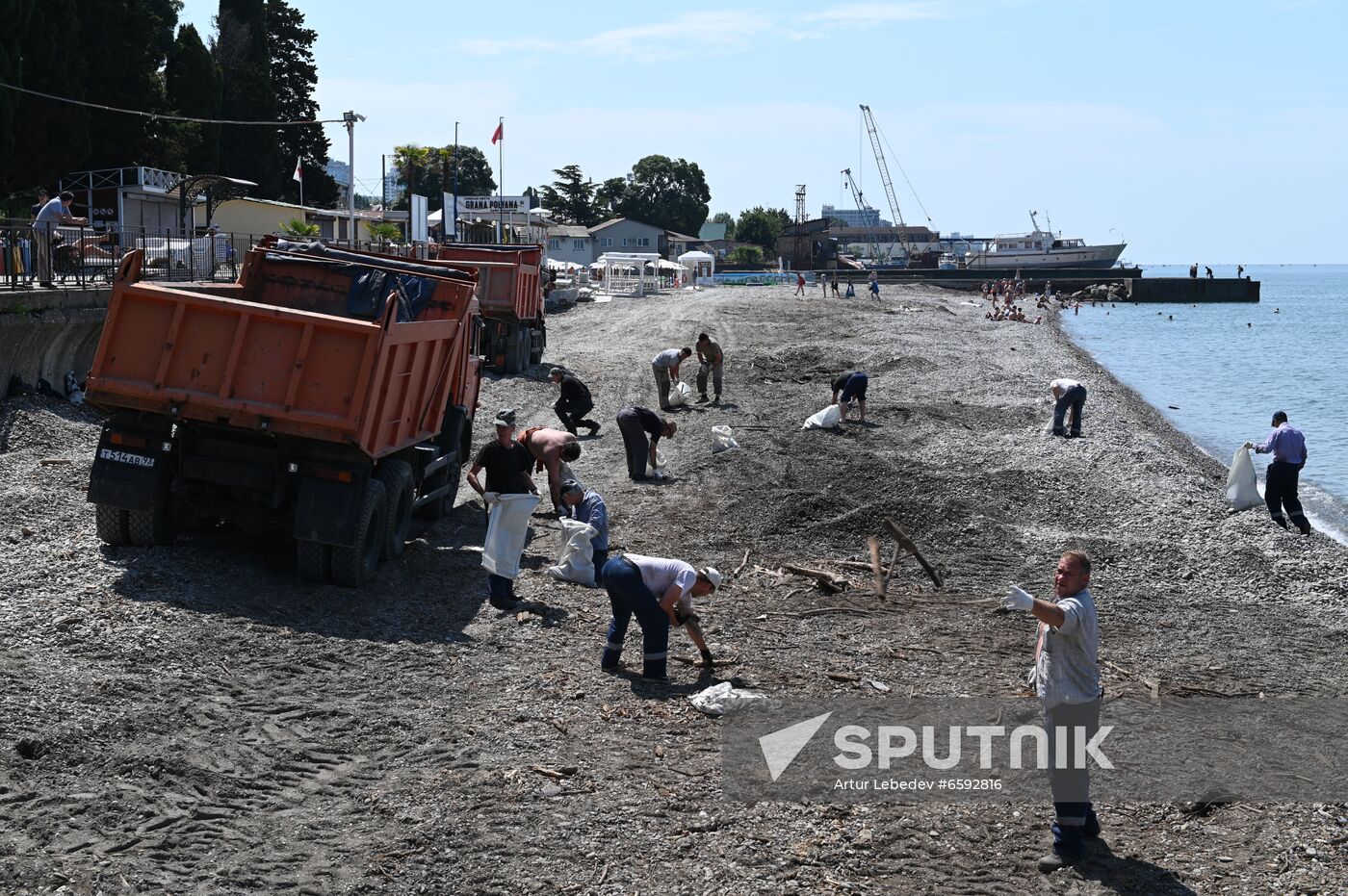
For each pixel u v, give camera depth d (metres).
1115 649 10.56
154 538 10.52
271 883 5.52
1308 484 22.67
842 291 84.38
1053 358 42.38
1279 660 10.46
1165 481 18.33
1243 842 6.60
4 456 14.44
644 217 159.25
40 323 17.47
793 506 14.70
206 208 45.00
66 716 6.98
